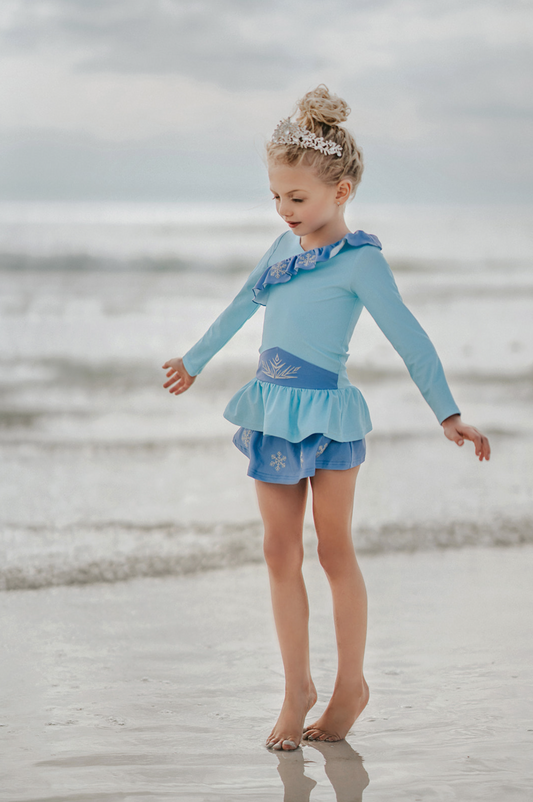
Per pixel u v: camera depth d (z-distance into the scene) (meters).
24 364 11.03
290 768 2.04
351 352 12.05
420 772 2.01
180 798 1.86
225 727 2.30
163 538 4.32
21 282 18.77
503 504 5.04
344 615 2.27
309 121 2.21
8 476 5.63
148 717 2.36
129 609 3.38
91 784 1.93
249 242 25.75
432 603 3.49
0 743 2.17
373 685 2.62
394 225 38.12
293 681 2.23
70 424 7.74
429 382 2.13
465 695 2.54
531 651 2.95
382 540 4.38
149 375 10.52
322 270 2.24
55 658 2.84
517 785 1.94
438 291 19.20
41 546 4.14
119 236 26.28
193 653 2.91
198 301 17.20
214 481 5.56
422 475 5.74
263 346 2.36
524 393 9.54
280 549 2.26
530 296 18.48
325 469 2.21
